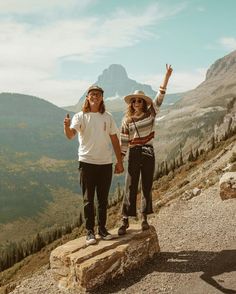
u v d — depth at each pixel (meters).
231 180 12.88
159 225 11.61
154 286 6.65
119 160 7.57
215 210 11.91
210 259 7.47
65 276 7.21
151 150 7.61
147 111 7.58
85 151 7.25
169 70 7.56
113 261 7.09
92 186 7.39
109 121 7.31
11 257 115.56
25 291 7.80
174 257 7.95
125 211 7.89
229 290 6.07
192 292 6.22
